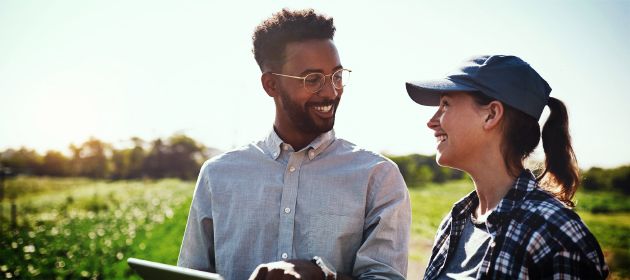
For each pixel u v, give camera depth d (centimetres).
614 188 2873
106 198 2650
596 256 122
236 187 198
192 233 205
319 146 198
